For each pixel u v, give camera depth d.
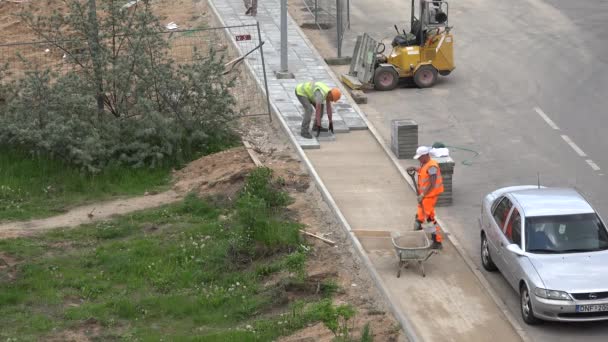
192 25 36.84
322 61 31.83
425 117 27.14
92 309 16.73
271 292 17.31
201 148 24.70
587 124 26.27
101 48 24.34
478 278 17.55
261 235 19.20
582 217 16.64
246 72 30.58
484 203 18.41
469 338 15.49
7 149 23.88
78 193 22.59
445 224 20.17
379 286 17.27
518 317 16.23
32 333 15.91
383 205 20.98
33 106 23.67
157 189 22.73
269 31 35.09
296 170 23.16
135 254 19.00
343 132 25.66
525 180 22.58
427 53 29.45
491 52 33.03
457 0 39.91
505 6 38.84
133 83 24.69
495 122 26.64
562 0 39.56
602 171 23.03
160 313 16.80
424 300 16.78
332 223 20.25
